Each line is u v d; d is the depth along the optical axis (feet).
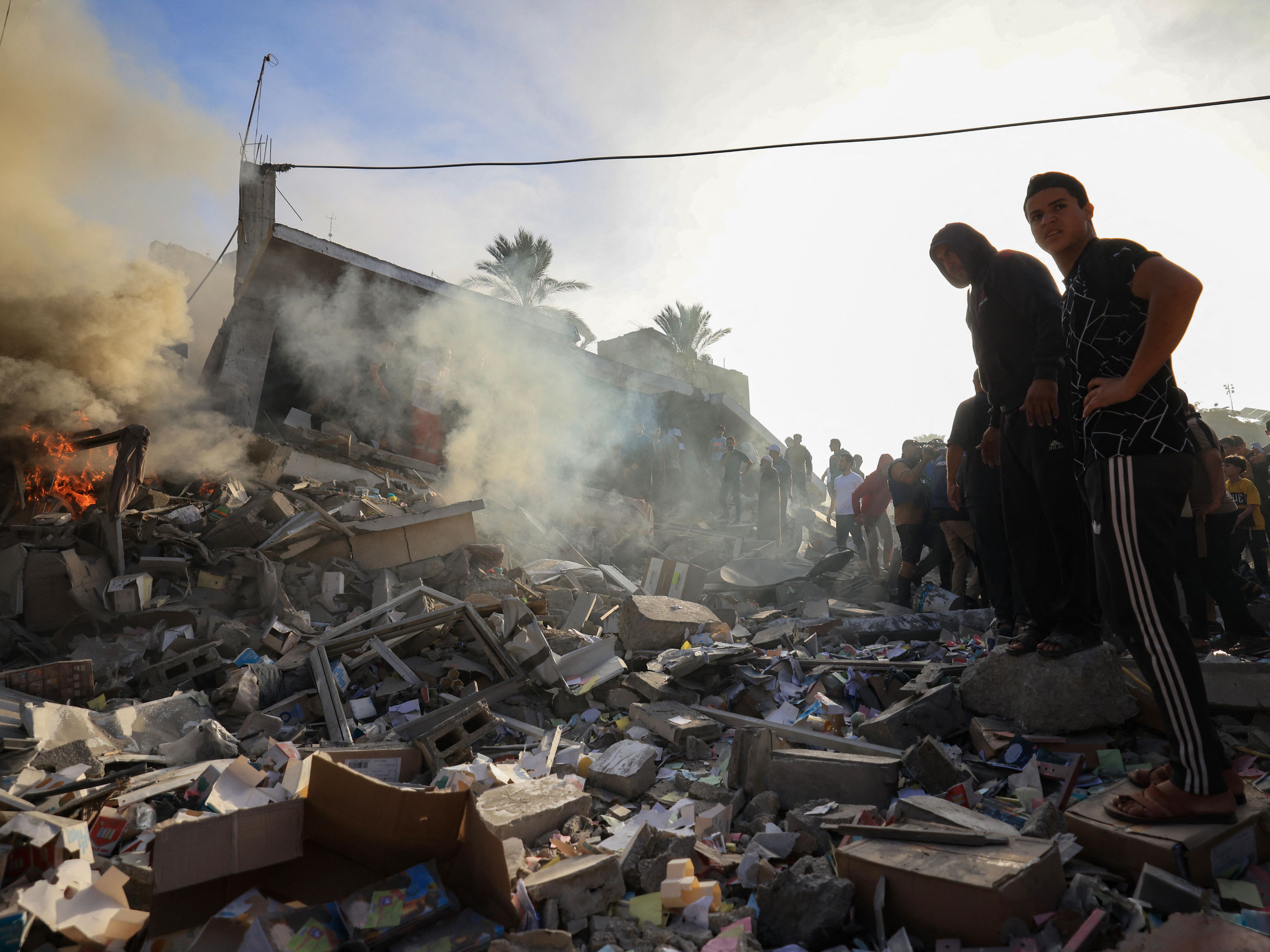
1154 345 6.63
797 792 9.65
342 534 21.63
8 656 16.01
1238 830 6.85
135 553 19.75
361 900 6.28
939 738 10.45
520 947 6.01
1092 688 9.70
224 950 5.94
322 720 13.66
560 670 15.24
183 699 13.58
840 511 34.55
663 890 7.37
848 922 6.75
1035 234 8.05
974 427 13.66
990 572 13.83
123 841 8.68
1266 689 10.30
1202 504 15.05
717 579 27.94
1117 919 6.32
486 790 10.32
